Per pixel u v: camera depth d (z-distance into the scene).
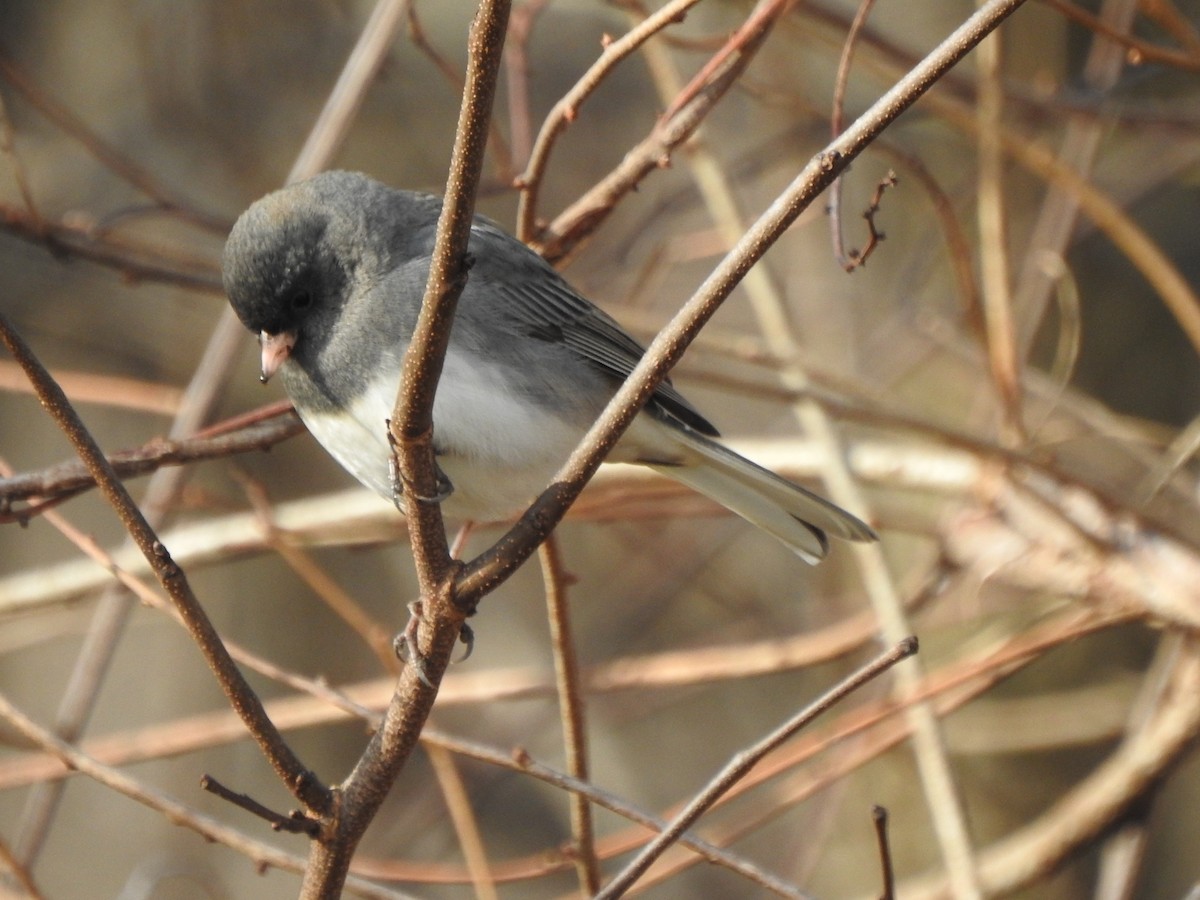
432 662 5.03
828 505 7.15
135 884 9.88
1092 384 11.92
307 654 13.33
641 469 8.79
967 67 10.09
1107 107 9.33
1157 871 11.57
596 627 12.85
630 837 7.82
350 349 6.79
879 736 8.69
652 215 10.59
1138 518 8.02
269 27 13.73
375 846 11.77
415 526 4.90
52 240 7.92
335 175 7.15
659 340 4.81
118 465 6.81
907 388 11.61
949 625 9.95
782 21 8.41
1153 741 8.46
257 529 8.33
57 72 13.53
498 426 6.93
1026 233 11.10
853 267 5.64
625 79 13.61
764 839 12.82
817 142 10.41
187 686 13.09
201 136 13.34
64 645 13.20
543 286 7.23
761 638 11.69
